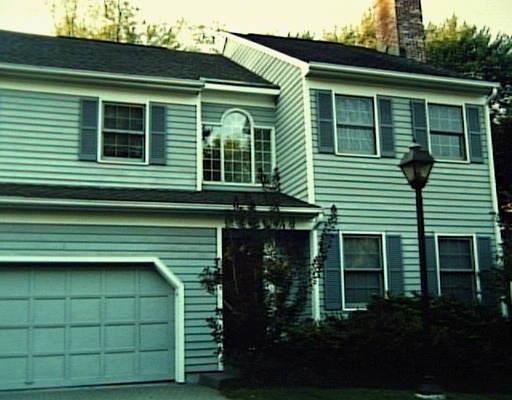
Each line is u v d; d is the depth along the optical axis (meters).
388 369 11.66
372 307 12.89
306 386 10.80
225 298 11.16
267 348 10.98
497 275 14.17
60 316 11.32
